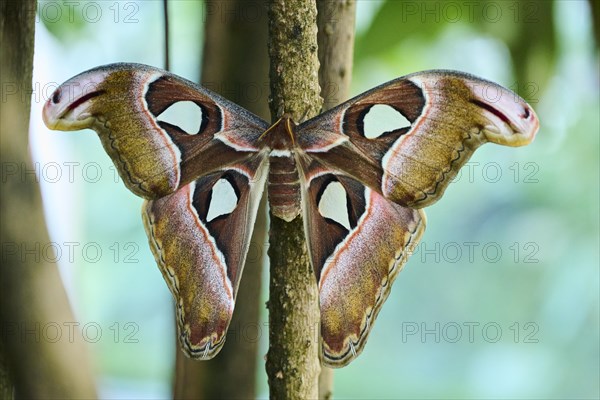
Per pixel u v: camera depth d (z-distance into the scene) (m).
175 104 0.98
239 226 1.00
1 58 0.90
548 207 2.03
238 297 1.09
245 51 1.08
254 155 0.99
